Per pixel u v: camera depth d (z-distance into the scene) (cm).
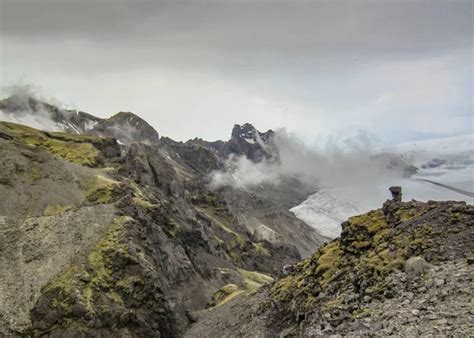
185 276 19438
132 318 12606
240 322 8888
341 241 7606
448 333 3067
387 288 4544
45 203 16650
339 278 6359
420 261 4534
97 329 12025
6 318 11575
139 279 13762
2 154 18375
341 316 4400
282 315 7781
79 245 14525
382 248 5778
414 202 6712
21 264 13462
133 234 15600
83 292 12700
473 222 5169
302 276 8362
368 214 7444
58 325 11881
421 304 3753
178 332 12875
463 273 4025
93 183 19138
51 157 19688
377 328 3631
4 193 16525
